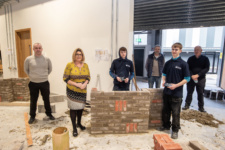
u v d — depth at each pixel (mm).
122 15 3225
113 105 2326
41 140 2174
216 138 2283
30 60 2637
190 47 10258
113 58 3438
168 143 1570
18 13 4859
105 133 2387
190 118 2930
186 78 2172
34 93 2699
